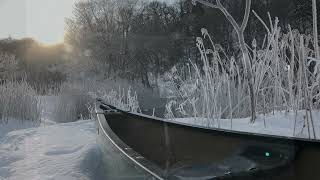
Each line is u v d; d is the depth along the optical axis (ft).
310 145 7.93
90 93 52.70
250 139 8.66
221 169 8.33
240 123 17.11
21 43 106.32
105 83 65.57
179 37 64.85
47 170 15.12
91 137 23.68
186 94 22.34
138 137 16.05
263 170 7.78
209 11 55.83
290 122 15.42
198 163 9.04
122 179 10.29
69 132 27.30
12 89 50.34
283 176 7.72
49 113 52.70
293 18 39.50
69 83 64.64
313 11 14.35
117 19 100.42
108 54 91.81
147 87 56.70
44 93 60.39
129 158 9.66
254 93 17.06
